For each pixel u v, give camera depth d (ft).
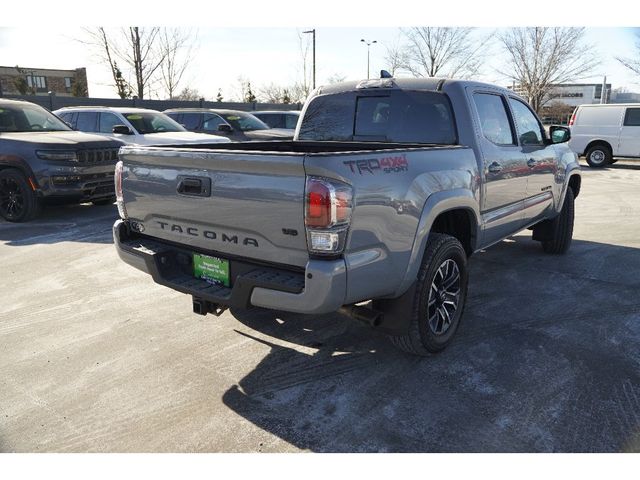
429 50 99.30
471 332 13.30
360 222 9.12
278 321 13.99
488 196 13.85
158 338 13.02
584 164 61.57
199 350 12.36
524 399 10.22
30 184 26.00
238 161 9.34
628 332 13.32
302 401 10.18
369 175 9.28
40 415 9.77
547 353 12.16
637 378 11.03
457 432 9.18
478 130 13.53
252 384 10.84
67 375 11.23
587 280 17.49
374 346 12.55
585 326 13.69
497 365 11.59
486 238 14.33
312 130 16.29
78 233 24.18
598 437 9.03
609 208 31.53
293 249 9.11
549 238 20.31
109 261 19.66
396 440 8.97
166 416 9.71
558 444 8.84
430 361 11.78
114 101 65.36
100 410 9.92
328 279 8.65
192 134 36.65
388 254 9.84
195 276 10.94
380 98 14.80
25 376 11.19
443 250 11.23
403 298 10.80
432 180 10.98
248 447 8.80
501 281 17.38
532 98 97.55
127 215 11.96
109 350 12.38
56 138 26.71
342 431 9.23
